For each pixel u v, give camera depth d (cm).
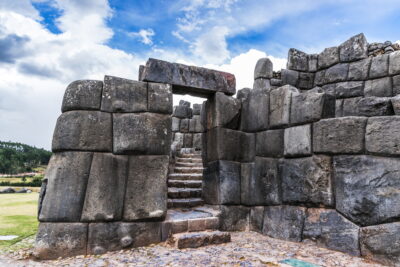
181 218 507
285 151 525
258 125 588
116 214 444
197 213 553
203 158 646
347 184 422
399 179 371
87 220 426
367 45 787
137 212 458
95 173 444
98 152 454
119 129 468
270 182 548
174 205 592
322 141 459
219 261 373
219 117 586
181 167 873
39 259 397
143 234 459
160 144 491
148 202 468
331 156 452
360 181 408
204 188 623
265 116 576
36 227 561
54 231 411
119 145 462
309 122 487
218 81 595
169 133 505
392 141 381
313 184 469
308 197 475
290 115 525
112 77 481
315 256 397
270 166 554
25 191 1600
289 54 900
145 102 494
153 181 478
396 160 378
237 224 569
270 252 417
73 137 443
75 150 442
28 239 480
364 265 362
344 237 416
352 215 411
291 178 510
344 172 429
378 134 395
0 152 6950
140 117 484
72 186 429
